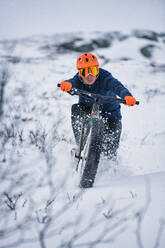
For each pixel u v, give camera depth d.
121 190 6.45
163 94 27.52
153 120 17.52
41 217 5.16
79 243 4.21
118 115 9.69
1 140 10.53
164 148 11.60
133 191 6.26
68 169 8.48
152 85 33.88
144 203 5.49
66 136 12.02
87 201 5.89
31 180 7.37
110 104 9.27
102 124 7.53
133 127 15.79
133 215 5.01
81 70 8.30
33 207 5.66
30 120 13.84
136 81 36.19
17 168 8.29
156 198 5.69
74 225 4.78
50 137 11.34
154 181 6.90
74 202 5.84
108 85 8.62
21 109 15.16
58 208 5.54
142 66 49.72
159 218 4.82
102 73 8.84
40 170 8.18
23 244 4.23
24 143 10.81
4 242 4.30
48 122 13.76
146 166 9.44
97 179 8.00
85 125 8.07
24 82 26.75
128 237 4.32
